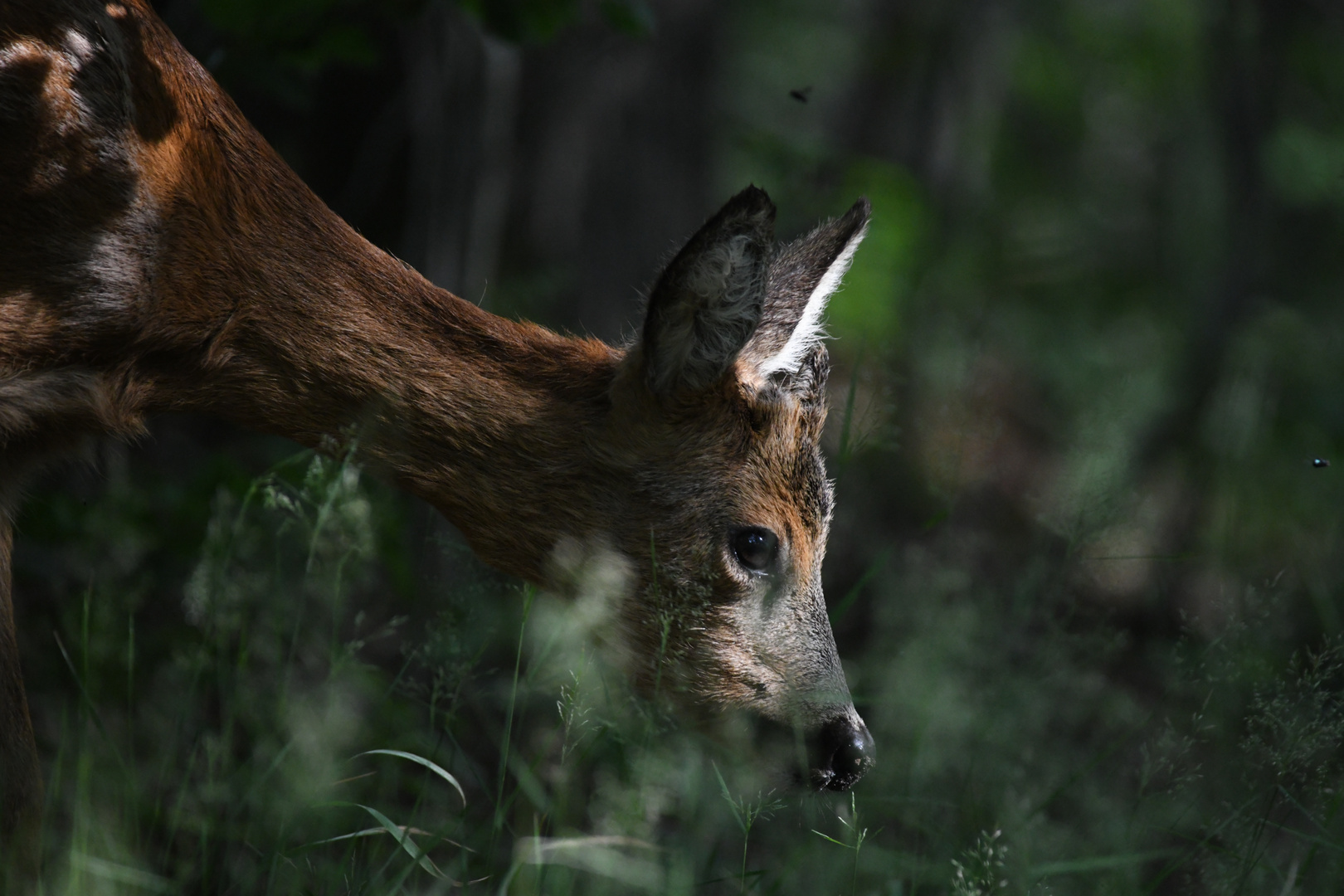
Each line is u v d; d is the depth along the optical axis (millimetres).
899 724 10242
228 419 9094
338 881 7723
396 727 9828
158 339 8633
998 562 16891
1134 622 15891
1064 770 10305
